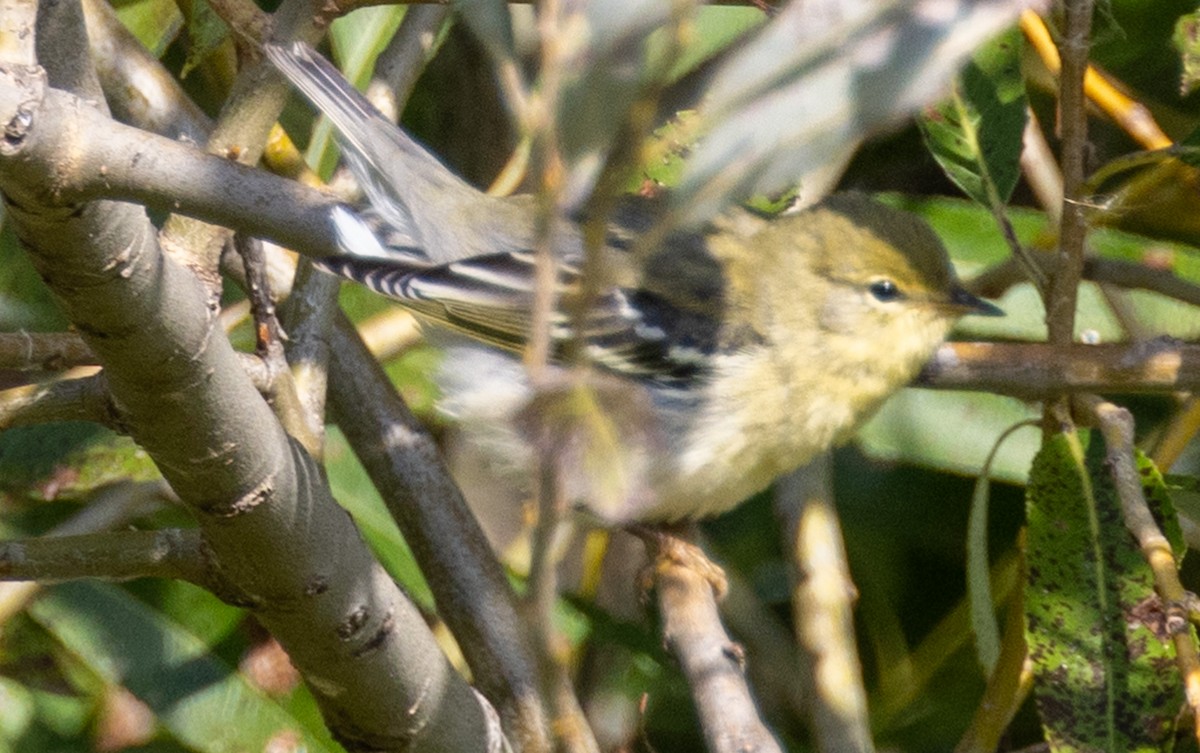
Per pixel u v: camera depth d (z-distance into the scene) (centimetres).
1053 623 739
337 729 618
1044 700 732
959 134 809
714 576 872
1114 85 956
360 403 788
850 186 1085
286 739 838
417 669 598
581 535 1026
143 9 939
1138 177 920
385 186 852
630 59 339
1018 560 839
